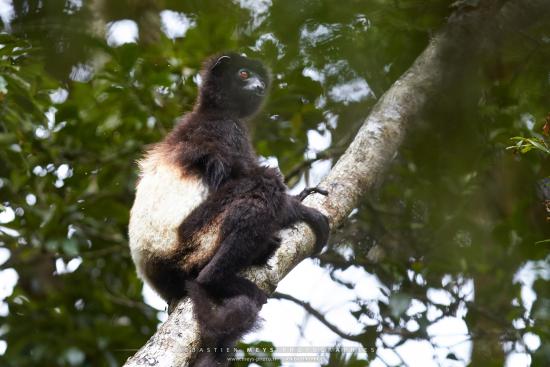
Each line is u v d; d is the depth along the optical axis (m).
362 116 14.97
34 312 13.36
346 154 11.11
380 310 12.99
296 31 14.28
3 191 13.44
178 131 11.05
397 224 14.48
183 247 9.82
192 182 10.15
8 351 12.88
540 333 12.04
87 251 14.12
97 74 13.31
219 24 13.94
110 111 13.70
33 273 14.16
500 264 13.78
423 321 12.66
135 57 13.14
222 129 10.98
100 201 13.70
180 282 9.92
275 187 9.73
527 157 13.62
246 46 14.39
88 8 15.56
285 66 14.36
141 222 10.18
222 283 9.25
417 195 14.65
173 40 14.91
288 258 9.63
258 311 9.16
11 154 13.06
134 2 16.22
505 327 12.77
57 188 14.05
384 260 13.72
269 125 14.87
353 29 14.34
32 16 15.36
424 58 12.77
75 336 13.09
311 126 14.95
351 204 10.52
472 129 14.41
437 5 14.48
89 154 13.80
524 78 14.16
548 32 14.55
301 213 9.89
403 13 14.45
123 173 13.85
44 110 13.24
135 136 13.92
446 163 14.59
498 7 13.60
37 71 12.40
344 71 14.65
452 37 13.09
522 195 14.13
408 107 11.88
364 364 12.48
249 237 9.38
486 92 14.27
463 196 14.36
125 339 13.26
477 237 14.09
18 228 13.34
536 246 12.97
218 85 12.09
